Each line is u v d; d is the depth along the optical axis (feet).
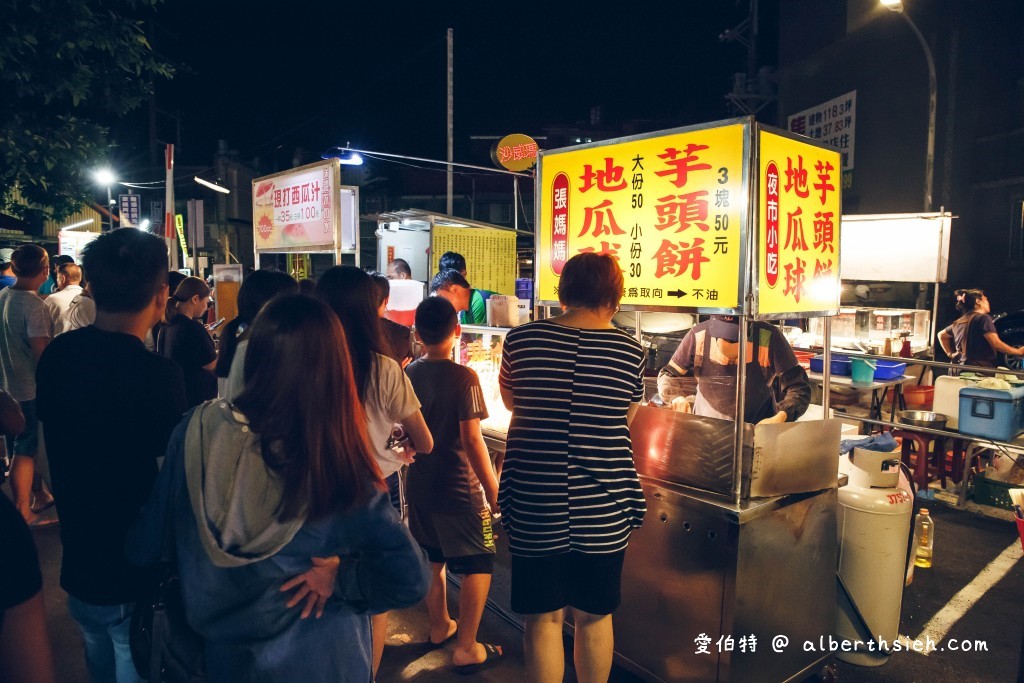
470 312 14.76
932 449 18.19
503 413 12.09
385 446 7.45
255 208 16.88
